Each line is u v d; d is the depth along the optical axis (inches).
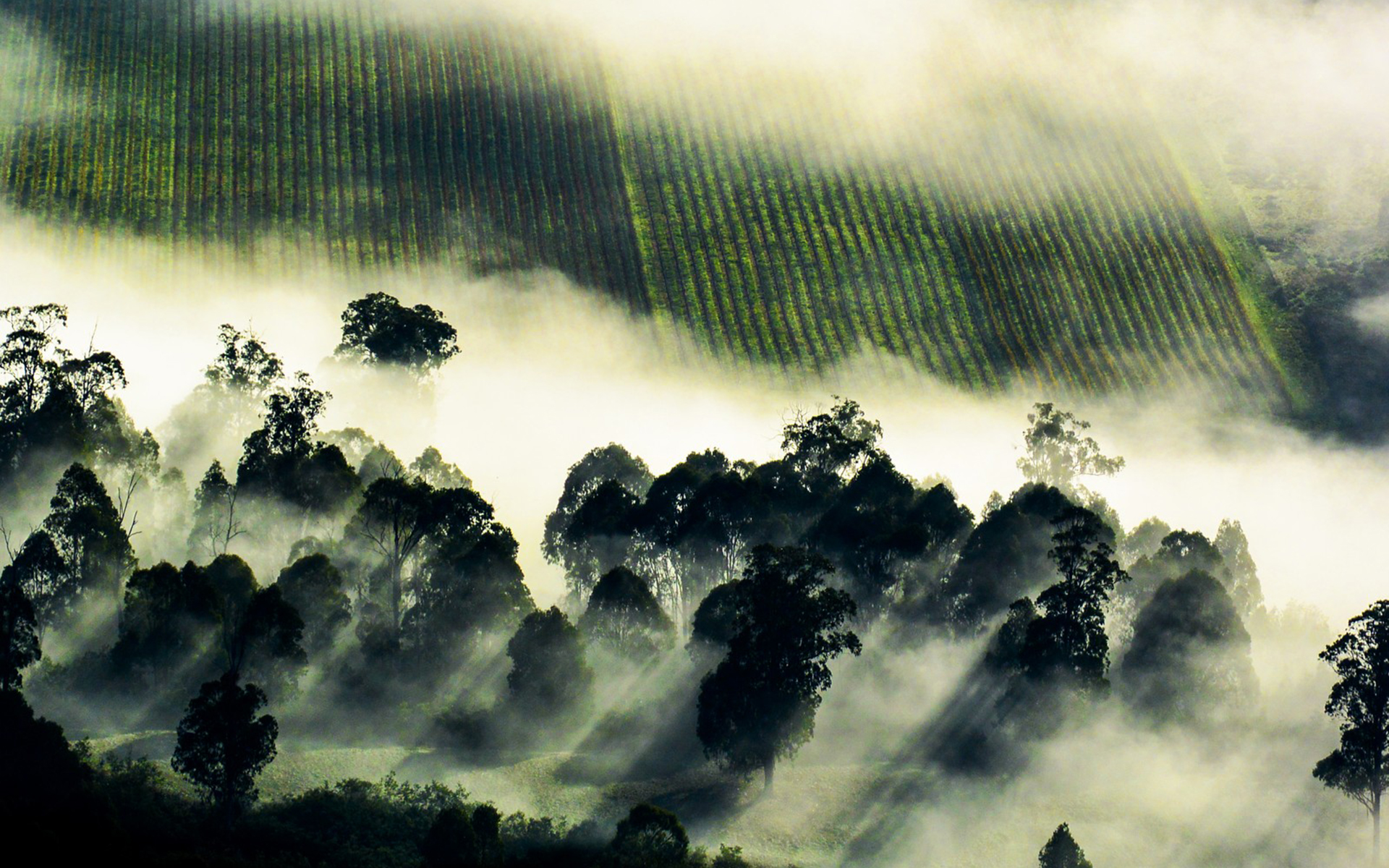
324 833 3735.2
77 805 3513.8
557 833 3890.3
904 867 3919.8
